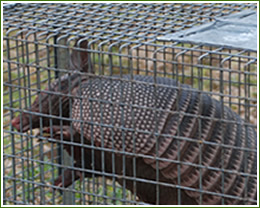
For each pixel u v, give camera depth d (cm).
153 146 289
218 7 314
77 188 372
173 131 287
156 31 267
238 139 289
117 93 296
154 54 231
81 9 311
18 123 298
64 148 316
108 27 272
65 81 307
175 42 248
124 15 301
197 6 321
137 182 309
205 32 260
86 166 317
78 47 247
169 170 291
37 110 305
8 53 266
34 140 429
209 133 286
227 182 285
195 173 287
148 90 296
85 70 305
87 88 302
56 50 352
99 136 298
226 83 513
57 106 307
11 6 311
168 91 296
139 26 275
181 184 291
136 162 302
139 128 290
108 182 393
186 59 550
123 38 259
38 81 259
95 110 297
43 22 281
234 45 239
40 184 275
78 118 302
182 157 286
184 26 274
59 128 298
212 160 284
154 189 307
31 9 306
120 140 296
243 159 286
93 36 255
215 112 291
